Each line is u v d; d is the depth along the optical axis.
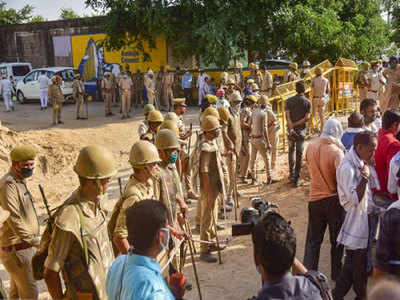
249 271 5.64
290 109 8.73
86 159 2.99
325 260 5.79
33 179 10.58
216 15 20.19
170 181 4.50
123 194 3.83
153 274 2.20
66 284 3.03
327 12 21.94
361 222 4.22
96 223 3.09
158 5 20.52
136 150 3.77
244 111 9.20
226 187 7.70
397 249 3.04
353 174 4.20
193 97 22.08
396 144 4.72
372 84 14.05
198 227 7.04
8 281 5.57
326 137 4.71
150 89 18.97
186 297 5.04
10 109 21.75
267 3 19.94
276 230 2.13
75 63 25.52
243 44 21.41
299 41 20.47
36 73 23.09
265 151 9.08
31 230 4.18
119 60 23.77
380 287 1.24
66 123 17.23
